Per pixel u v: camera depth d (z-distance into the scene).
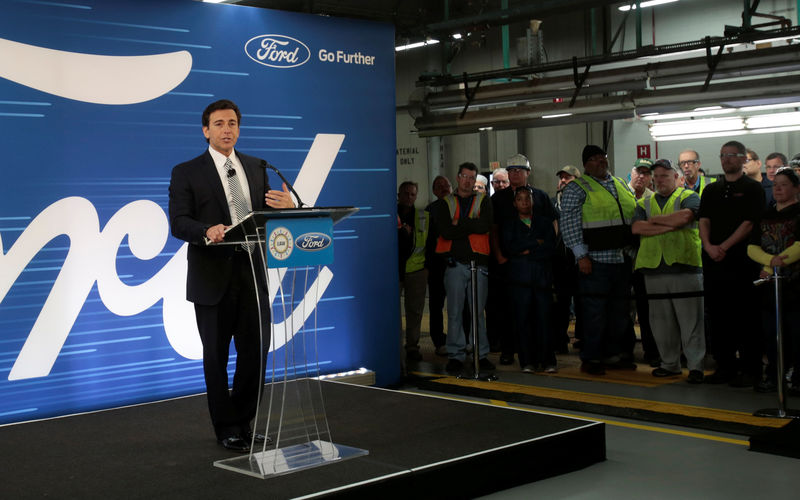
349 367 5.86
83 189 4.82
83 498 3.13
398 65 14.54
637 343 8.38
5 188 4.57
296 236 3.36
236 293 3.80
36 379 4.68
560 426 4.11
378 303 6.02
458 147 13.93
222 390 3.84
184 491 3.19
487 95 8.25
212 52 5.28
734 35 6.98
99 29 4.87
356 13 9.94
